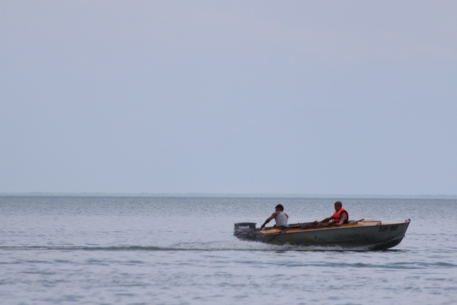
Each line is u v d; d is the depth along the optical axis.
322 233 71.06
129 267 57.53
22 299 42.75
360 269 57.53
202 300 43.28
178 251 71.12
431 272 56.16
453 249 77.56
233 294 45.41
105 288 46.94
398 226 71.00
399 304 42.84
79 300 42.69
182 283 49.38
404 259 65.25
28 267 56.81
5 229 108.38
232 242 80.00
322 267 58.50
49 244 79.75
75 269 55.84
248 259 63.81
